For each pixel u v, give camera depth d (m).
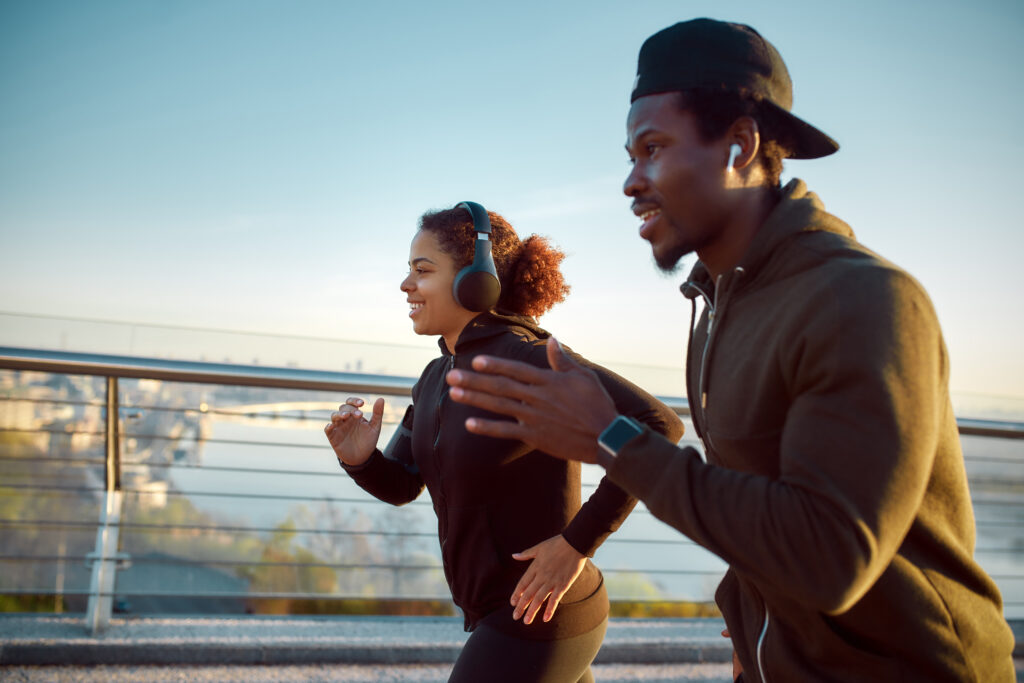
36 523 3.32
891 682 1.07
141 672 3.01
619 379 1.75
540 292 2.00
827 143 1.17
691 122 1.10
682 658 3.59
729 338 1.15
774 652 1.18
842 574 0.86
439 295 1.89
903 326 0.93
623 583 4.08
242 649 3.16
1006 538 4.27
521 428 1.05
